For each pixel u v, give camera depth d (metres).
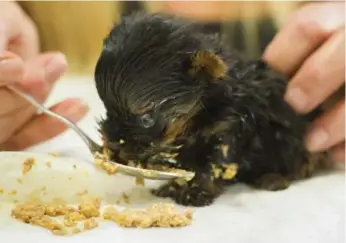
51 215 0.39
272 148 0.46
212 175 0.43
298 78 0.48
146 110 0.40
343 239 0.37
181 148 0.42
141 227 0.37
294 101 0.47
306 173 0.47
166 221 0.38
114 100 0.40
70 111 0.49
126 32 0.41
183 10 0.72
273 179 0.46
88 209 0.39
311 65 0.48
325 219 0.39
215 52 0.42
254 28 0.71
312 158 0.48
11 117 0.46
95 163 0.42
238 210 0.41
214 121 0.43
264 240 0.36
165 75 0.40
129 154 0.41
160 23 0.41
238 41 0.70
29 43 0.54
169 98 0.40
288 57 0.50
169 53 0.41
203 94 0.42
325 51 0.48
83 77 0.71
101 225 0.38
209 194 0.43
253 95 0.45
